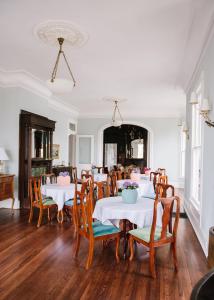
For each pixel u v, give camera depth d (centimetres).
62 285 266
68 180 550
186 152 634
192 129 529
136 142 1177
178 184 1074
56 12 322
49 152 730
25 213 565
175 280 280
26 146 611
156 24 349
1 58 490
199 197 440
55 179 689
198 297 100
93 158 1127
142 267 310
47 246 372
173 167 1081
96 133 1133
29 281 273
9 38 398
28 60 500
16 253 346
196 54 427
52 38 391
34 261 322
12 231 440
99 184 410
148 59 481
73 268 305
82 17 333
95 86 682
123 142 1190
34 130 661
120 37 389
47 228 458
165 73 564
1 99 609
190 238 419
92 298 244
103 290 258
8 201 618
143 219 321
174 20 337
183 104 914
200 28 345
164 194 414
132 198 356
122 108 1009
